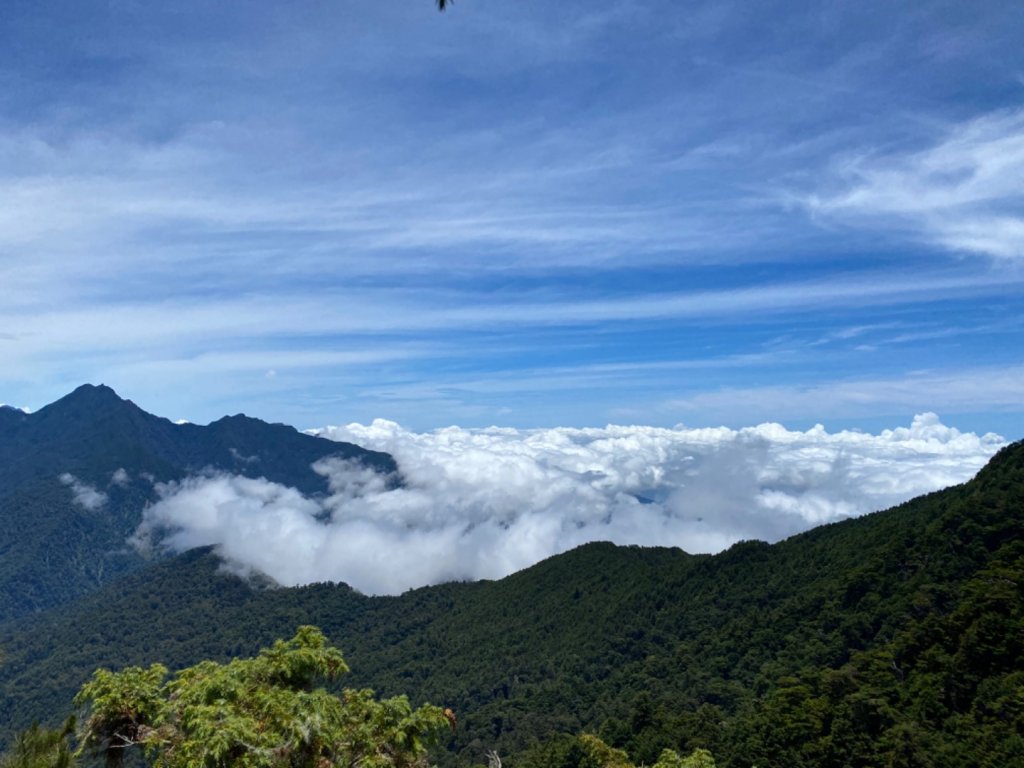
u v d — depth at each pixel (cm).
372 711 1343
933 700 5391
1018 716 4769
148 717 1255
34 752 1122
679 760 2164
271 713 1219
